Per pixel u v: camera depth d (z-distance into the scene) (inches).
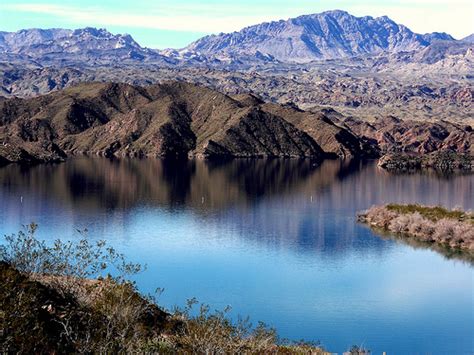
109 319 963.3
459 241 4035.4
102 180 7519.7
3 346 790.5
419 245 4062.5
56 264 1227.9
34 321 866.1
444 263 3572.8
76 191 6461.6
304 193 6756.9
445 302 2802.7
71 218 4849.9
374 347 2225.6
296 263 3538.4
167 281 3068.4
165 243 4028.1
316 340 2246.6
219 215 5226.4
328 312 2628.0
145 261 3491.6
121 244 3954.2
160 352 981.2
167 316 1283.2
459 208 4894.2
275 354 1178.6
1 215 4874.5
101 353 838.5
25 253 1214.3
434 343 2283.5
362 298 2842.0
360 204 5959.6
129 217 5022.1
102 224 4645.7
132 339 928.9
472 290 3009.4
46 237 4018.2
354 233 4461.1
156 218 5009.8
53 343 869.2
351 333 2363.4
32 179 7357.3
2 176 7544.3
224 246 3973.9
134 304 1151.0
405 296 2893.7
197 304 2672.2
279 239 4222.4
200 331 1082.1
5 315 820.6
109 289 1151.6
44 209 5246.1
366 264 3535.9
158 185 7199.8
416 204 5187.0
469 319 2554.1
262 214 5310.0
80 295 1117.7
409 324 2495.1
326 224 4837.6
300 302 2765.7
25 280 1014.4
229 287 2989.7
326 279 3191.4
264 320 2497.5
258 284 3056.1
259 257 3676.2
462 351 2207.2
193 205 5772.6
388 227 4618.6
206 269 3351.4
